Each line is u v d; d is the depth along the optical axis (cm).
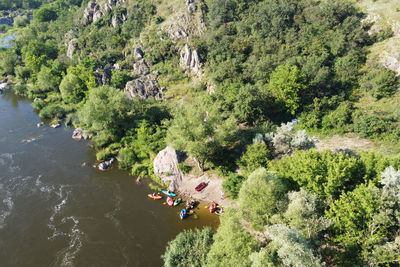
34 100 11006
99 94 8069
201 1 11988
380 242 3431
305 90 7931
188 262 3906
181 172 6506
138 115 8469
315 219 3684
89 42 12781
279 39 9712
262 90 7919
